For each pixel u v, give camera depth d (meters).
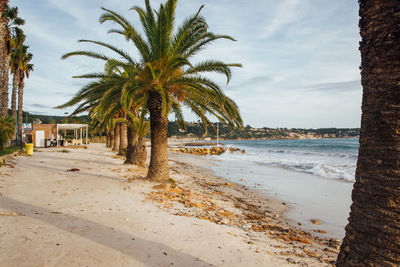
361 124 2.58
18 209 4.96
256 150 48.91
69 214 4.93
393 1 2.29
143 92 10.20
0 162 10.06
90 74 9.84
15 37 21.72
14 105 26.23
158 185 8.97
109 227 4.39
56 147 26.81
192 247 3.96
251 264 3.57
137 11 9.66
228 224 5.94
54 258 3.09
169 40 9.23
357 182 2.56
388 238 2.24
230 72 8.77
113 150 27.48
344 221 7.20
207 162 25.08
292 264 3.76
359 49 2.62
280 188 11.96
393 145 2.28
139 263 3.21
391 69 2.30
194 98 10.71
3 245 3.29
